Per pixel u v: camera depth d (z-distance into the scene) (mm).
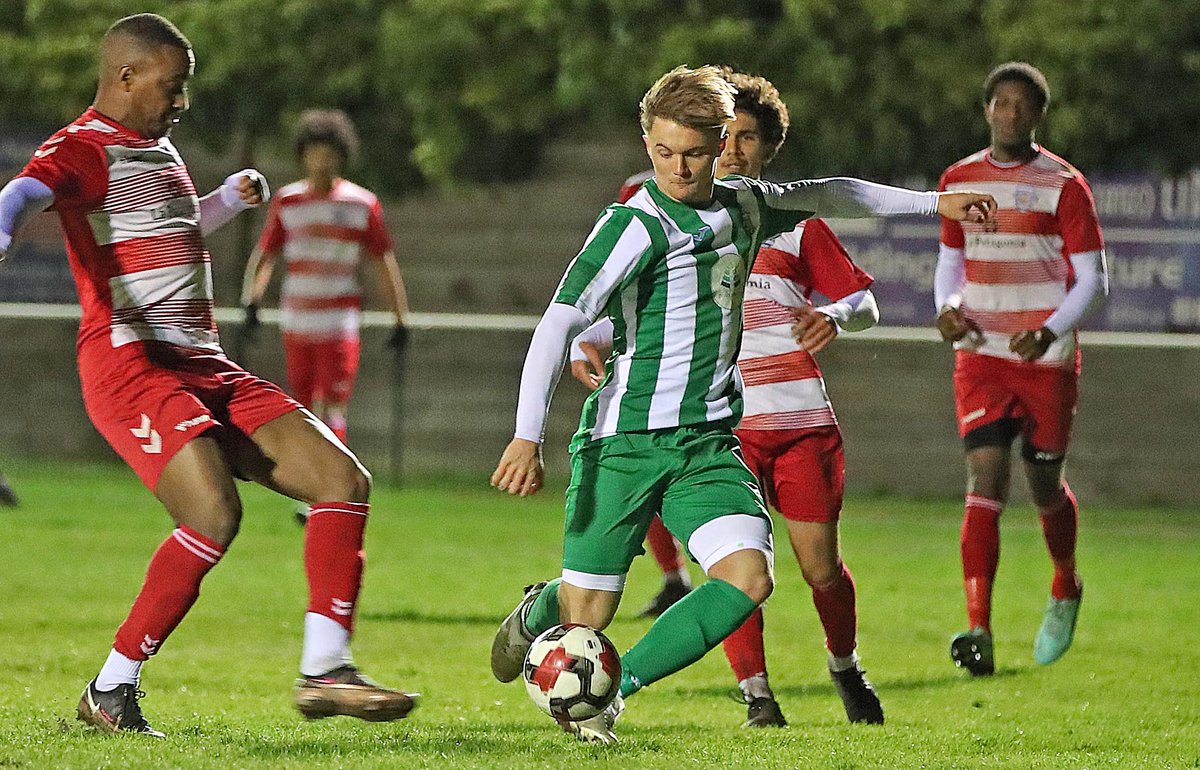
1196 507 57000
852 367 58219
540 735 18484
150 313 17828
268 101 61469
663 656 17266
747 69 55562
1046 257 27000
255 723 19422
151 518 45938
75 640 27484
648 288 17281
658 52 55281
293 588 34844
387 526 46250
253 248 64000
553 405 59438
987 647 25922
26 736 17156
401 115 61875
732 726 20953
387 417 59969
